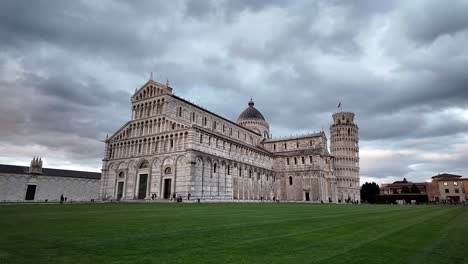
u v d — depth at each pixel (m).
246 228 21.22
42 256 12.59
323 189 119.06
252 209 45.25
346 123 165.38
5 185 98.12
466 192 175.25
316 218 30.72
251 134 132.25
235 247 14.58
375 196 172.75
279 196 123.44
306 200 118.31
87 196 119.69
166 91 87.38
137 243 15.33
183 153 78.94
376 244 15.91
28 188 103.56
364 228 22.73
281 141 135.12
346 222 26.98
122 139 94.06
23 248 14.09
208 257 12.56
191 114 96.56
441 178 186.00
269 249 14.23
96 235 17.61
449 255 13.57
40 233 18.28
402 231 21.31
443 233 20.50
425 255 13.51
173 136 82.81
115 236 17.30
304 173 120.50
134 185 87.19
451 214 41.31
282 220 27.55
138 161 88.25
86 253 13.15
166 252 13.41
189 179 75.88
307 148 128.12
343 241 16.66
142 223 23.56
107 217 28.56
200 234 18.27
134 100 95.06
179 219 27.00
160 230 19.77
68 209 40.62
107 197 92.12
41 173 107.00
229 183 92.38
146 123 90.38
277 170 126.12
